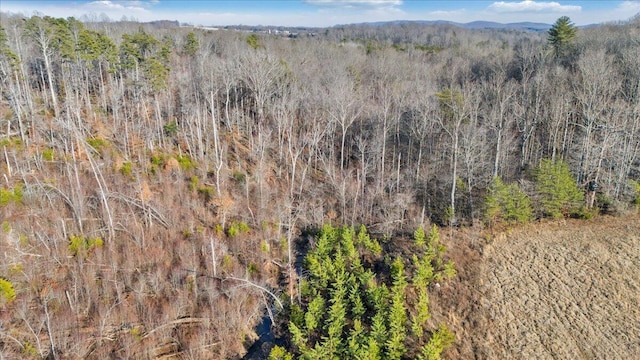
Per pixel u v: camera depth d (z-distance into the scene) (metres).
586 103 49.62
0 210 37.84
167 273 37.06
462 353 30.64
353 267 38.19
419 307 32.31
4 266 33.56
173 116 60.22
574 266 38.28
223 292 36.22
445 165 56.12
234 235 43.09
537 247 41.28
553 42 76.44
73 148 44.38
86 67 56.19
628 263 37.84
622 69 61.84
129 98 59.66
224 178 50.81
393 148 61.31
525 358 30.00
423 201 50.31
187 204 45.28
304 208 50.12
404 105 62.09
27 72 56.50
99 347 30.31
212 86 55.94
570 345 30.72
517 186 45.94
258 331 34.69
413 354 30.16
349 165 59.88
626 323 32.19
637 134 50.41
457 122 46.94
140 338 31.53
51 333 28.98
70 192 41.16
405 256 40.81
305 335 32.16
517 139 56.28
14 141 46.03
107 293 34.19
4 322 30.27
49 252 35.88
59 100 56.81
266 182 53.69
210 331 32.97
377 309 33.16
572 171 51.16
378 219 48.25
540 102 60.06
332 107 55.81
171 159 50.22
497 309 34.31
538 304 34.50
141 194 41.03
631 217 44.59
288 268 40.00
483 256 40.62
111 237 39.00
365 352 27.89
